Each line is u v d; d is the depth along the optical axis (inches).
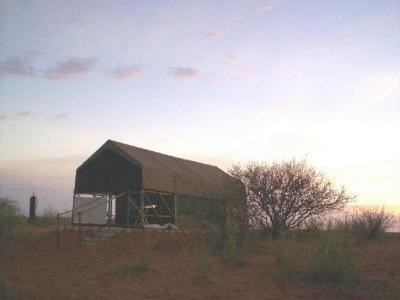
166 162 988.6
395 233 767.7
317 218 729.6
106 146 909.8
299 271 452.8
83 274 515.5
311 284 425.4
